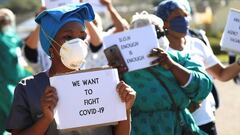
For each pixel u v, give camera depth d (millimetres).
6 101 10219
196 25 45250
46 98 5086
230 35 8773
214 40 40719
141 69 6922
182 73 6848
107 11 10445
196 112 7930
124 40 6918
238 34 8750
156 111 6863
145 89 6852
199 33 8633
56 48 5348
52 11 5336
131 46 6902
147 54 6863
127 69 6891
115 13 10445
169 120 6848
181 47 7824
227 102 19922
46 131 5293
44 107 5074
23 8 56125
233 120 16953
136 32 6879
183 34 7742
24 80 5406
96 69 5199
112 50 6922
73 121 5164
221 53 37844
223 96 21141
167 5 7691
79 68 5402
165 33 7684
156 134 6836
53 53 5391
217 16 45844
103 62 10297
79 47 5215
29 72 10938
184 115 6961
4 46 10445
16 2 56125
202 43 8422
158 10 7785
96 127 5312
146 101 6836
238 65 8617
